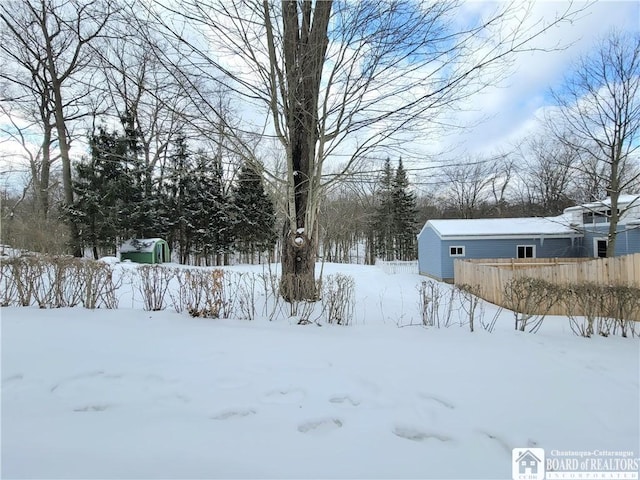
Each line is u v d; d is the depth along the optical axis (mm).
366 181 5664
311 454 1814
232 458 1756
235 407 2311
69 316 4254
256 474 1633
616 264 7445
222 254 24328
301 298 5230
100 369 2863
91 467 1641
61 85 15062
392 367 3045
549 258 14875
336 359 3211
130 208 18656
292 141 5523
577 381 2801
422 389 2635
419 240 19703
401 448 1897
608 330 4324
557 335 4273
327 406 2350
